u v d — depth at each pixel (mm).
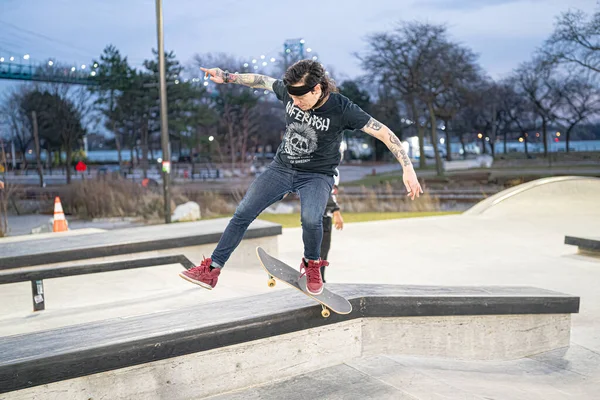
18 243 6496
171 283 5883
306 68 2695
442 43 34562
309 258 3016
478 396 3027
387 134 2896
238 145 49625
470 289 4031
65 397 2572
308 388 3119
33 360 2439
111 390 2701
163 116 14242
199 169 45344
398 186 26750
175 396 2889
